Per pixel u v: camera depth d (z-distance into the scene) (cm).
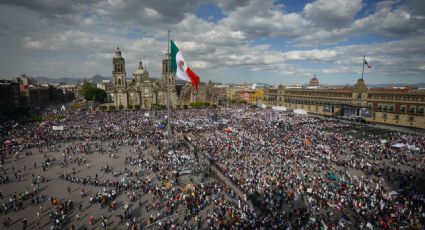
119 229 3147
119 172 4988
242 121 9894
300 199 3806
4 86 12800
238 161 5341
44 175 4853
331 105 12212
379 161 5441
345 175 4566
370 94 10956
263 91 18538
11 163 5497
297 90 15225
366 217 3256
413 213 3250
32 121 9819
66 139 7325
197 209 3525
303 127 8931
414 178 4475
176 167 5056
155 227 3167
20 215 3469
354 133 8362
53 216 3391
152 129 8438
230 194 3903
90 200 3797
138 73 19700
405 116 9706
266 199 3716
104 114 12038
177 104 17412
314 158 5394
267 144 6431
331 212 3434
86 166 5328
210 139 7069
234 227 3011
